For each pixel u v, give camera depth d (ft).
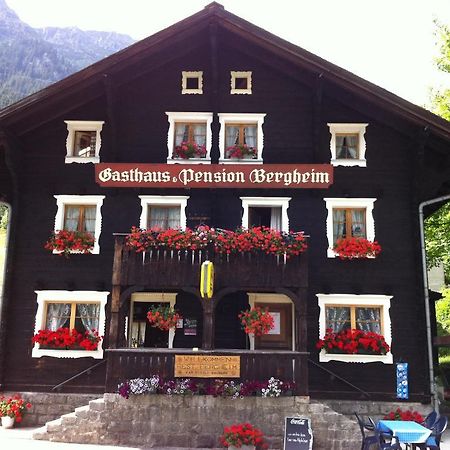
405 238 47.62
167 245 42.55
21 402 44.80
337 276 46.83
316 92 47.60
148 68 50.47
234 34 50.01
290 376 39.65
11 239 48.32
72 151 50.24
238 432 37.50
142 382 38.99
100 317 46.73
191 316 47.03
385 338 45.65
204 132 50.44
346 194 48.34
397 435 30.96
